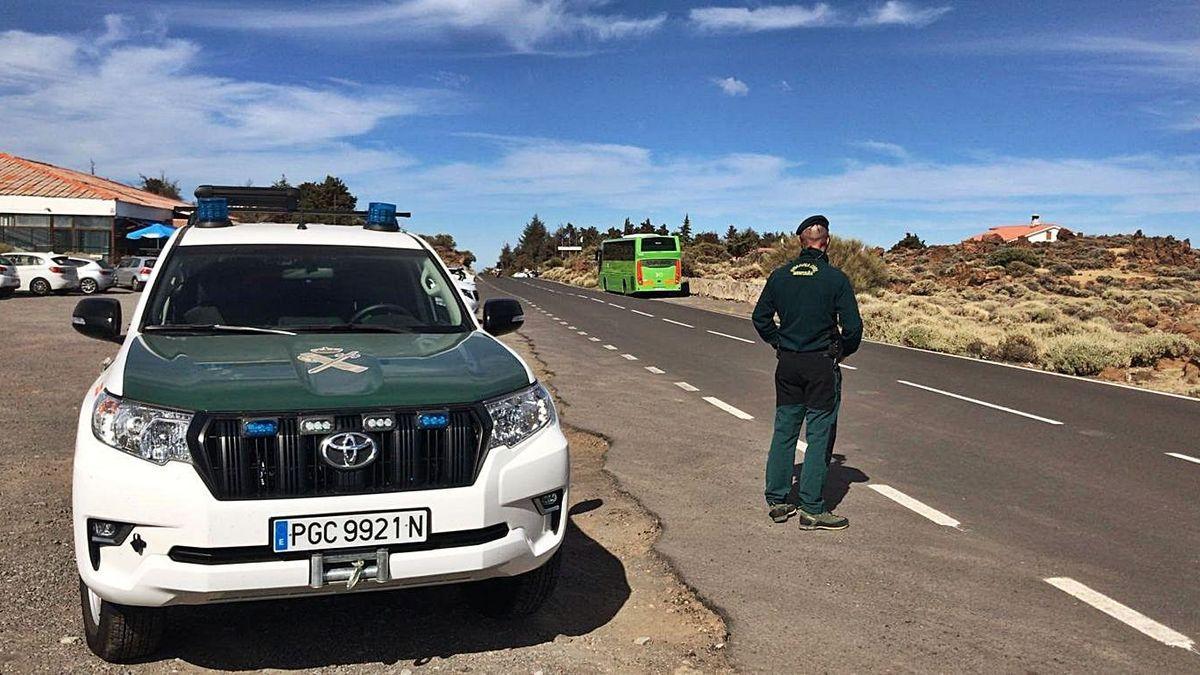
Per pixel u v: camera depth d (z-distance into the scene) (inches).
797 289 244.5
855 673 159.0
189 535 135.1
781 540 235.6
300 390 145.7
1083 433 406.0
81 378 482.6
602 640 171.0
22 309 998.4
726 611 186.2
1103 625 182.4
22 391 435.2
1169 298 1750.7
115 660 157.2
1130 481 310.8
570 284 2935.5
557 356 671.8
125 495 136.6
